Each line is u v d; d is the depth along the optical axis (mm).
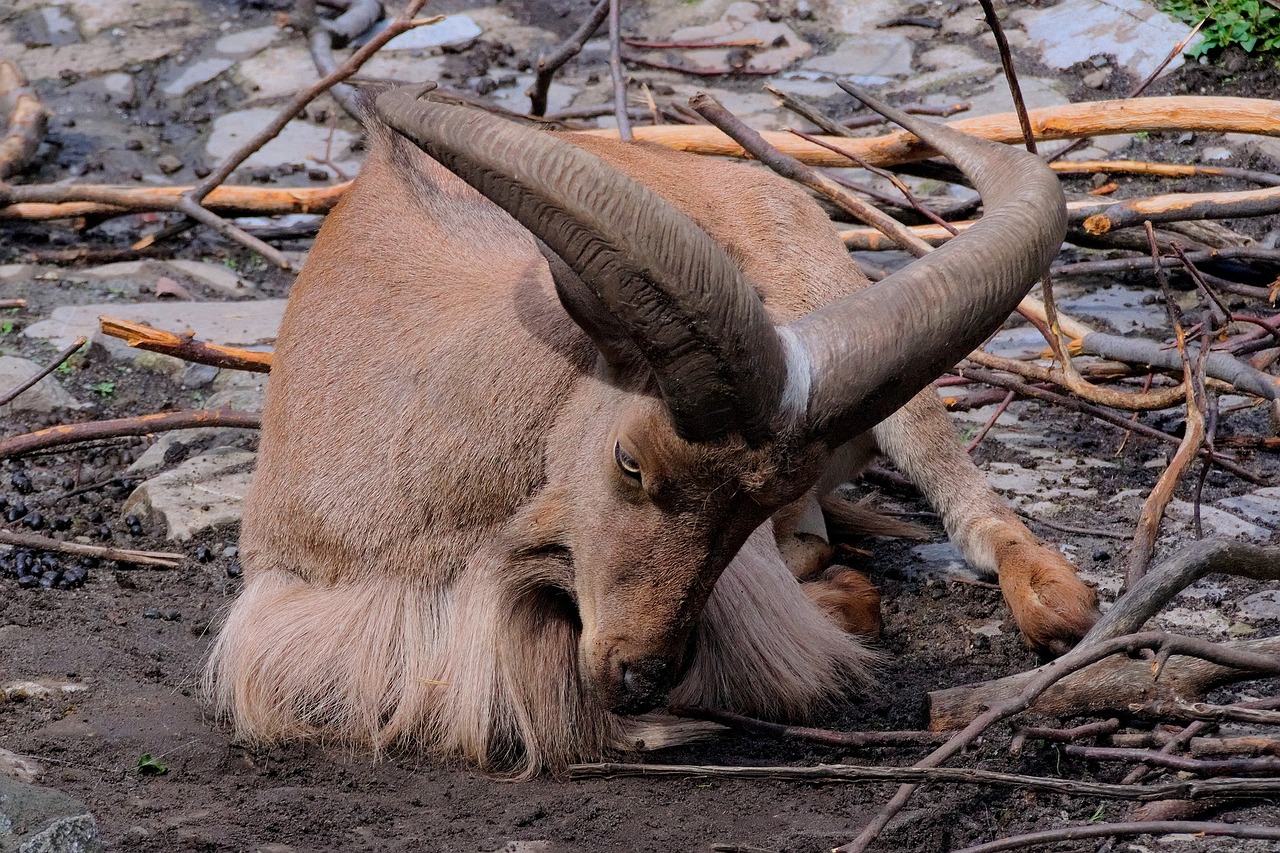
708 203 10219
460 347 7922
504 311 7965
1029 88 17734
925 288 6406
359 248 8828
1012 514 9977
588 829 6848
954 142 8016
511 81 18672
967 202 13789
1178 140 16781
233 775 7379
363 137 18078
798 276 10234
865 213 10766
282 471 8508
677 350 6031
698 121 15203
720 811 7082
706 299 5910
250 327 13820
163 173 17281
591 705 8047
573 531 7477
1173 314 9867
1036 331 13852
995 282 6512
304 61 19422
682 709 8000
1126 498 11047
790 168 10992
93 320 13859
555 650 8086
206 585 9797
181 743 7555
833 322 6367
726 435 6309
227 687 8086
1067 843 6688
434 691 7965
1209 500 11000
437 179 9367
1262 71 17578
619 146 10664
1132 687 7449
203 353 11164
